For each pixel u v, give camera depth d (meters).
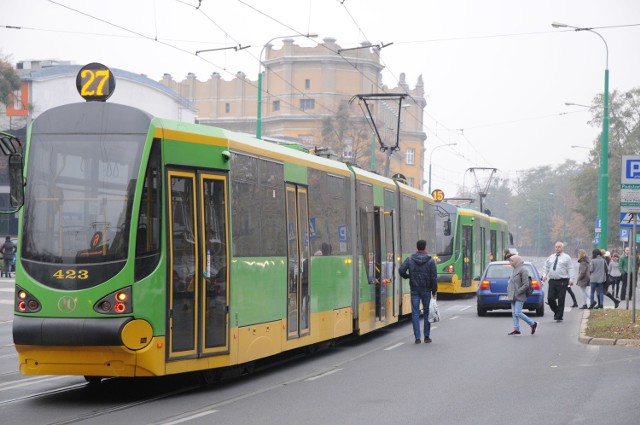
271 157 15.88
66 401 12.70
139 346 12.24
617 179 94.69
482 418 11.23
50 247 12.41
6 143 12.03
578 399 12.71
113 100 77.44
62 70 72.44
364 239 21.91
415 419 11.19
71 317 12.19
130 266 12.27
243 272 14.48
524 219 188.50
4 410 11.90
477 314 30.94
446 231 39.00
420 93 138.75
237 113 128.38
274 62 117.88
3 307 32.44
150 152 12.63
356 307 21.03
